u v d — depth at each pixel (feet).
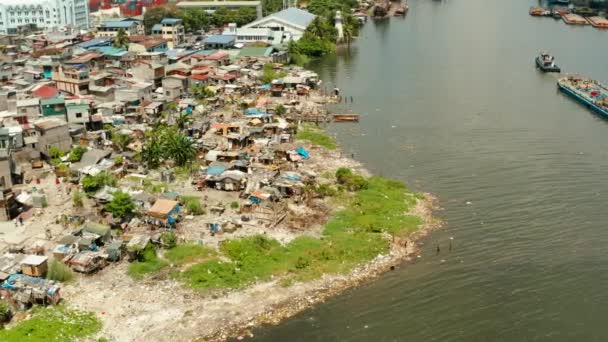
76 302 235.40
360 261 270.87
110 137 417.28
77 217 297.33
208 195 332.60
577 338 220.84
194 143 395.55
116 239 279.28
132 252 262.88
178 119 442.91
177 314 231.30
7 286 235.61
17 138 367.86
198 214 307.58
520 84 601.21
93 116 439.63
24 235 282.97
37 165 368.48
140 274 254.27
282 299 242.78
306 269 262.88
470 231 298.76
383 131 457.27
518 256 275.18
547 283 254.27
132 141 411.54
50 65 558.56
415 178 366.22
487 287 251.60
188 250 270.87
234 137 407.03
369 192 338.54
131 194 319.88
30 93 479.00
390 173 374.02
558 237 292.40
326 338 220.02
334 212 315.58
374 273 262.47
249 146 409.90
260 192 322.96
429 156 404.16
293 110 501.97
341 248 278.67
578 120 487.61
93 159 368.07
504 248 282.56
